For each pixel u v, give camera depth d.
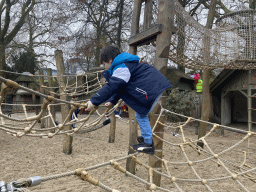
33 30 21.77
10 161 6.00
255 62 6.71
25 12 20.73
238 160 6.86
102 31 19.09
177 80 16.83
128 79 2.27
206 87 8.26
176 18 4.96
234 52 6.14
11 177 4.83
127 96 2.43
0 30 20.34
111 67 2.39
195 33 5.37
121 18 18.67
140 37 4.78
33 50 23.48
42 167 5.61
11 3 20.28
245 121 16.14
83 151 7.41
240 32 6.58
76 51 19.80
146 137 2.62
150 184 2.56
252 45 6.47
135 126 5.19
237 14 6.77
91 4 18.53
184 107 12.72
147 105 2.35
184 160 6.73
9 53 22.25
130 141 5.24
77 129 2.93
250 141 10.00
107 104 3.09
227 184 4.89
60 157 6.57
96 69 14.62
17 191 1.43
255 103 15.77
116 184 4.71
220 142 9.55
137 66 2.41
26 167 5.55
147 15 4.85
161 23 4.14
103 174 5.32
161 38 4.14
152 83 2.34
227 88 13.58
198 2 15.38
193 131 12.68
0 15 20.34
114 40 19.84
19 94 20.88
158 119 4.11
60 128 2.60
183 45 5.23
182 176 5.37
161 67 4.14
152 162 4.23
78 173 2.03
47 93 11.07
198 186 4.75
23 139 8.84
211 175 5.46
